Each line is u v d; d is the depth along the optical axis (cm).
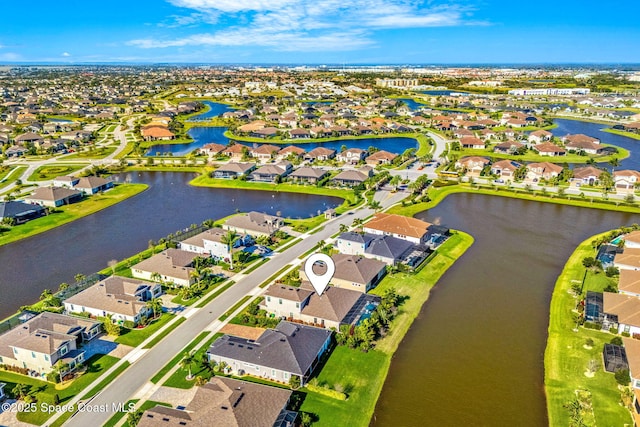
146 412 5212
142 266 9225
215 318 7700
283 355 6284
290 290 7819
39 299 8594
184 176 18288
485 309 8144
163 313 7881
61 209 13950
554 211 13588
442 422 5559
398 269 9494
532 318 7862
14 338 6594
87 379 6203
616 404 5716
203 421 5012
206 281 8956
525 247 10850
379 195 15012
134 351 6812
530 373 6475
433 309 8150
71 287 8631
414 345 7100
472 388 6162
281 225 12206
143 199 15212
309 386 6062
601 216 13088
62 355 6450
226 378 5803
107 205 14450
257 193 15738
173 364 6506
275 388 5675
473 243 11094
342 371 6456
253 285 8812
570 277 9156
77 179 16075
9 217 12450
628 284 8156
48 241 11500
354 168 18512
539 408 5806
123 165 19500
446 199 14788
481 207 13950
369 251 9912
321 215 12962
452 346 7075
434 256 10206
